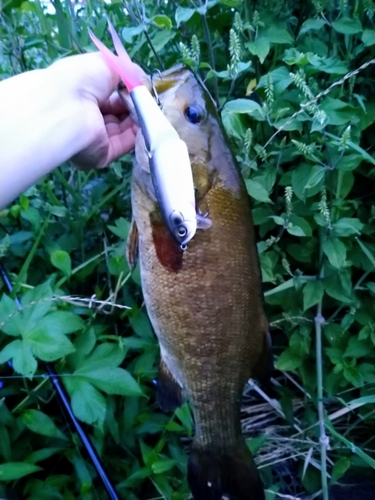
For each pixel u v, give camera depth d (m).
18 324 0.47
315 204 0.53
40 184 0.63
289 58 0.50
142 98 0.32
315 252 0.57
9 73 0.65
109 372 0.48
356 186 0.61
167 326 0.41
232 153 0.40
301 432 0.60
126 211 0.65
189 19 0.55
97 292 0.58
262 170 0.56
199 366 0.43
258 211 0.55
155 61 0.60
